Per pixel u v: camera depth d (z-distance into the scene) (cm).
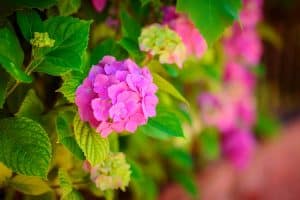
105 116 118
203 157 266
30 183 131
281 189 316
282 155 327
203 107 228
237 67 231
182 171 221
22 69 124
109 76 119
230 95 235
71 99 121
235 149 250
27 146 120
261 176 309
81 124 121
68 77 124
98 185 135
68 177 132
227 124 236
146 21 151
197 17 131
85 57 130
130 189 203
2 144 120
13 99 129
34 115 131
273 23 346
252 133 308
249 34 219
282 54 350
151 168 202
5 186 133
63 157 137
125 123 119
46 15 133
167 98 165
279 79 350
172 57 137
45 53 121
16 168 120
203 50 149
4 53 118
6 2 124
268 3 343
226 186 281
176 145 209
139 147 190
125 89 118
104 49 134
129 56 138
